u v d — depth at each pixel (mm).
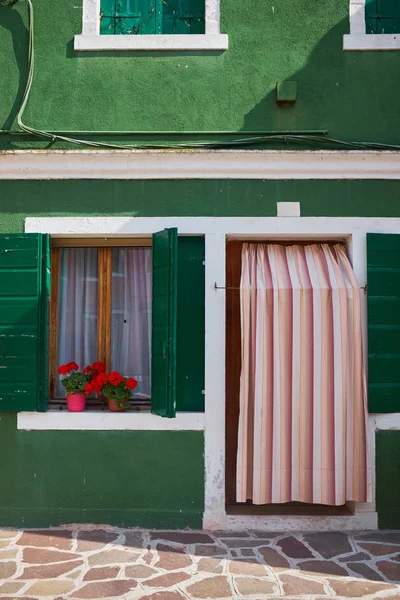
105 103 5879
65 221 5797
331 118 5871
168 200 5797
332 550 5109
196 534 5477
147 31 6070
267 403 5613
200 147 5781
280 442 5590
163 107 5863
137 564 4777
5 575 4559
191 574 4602
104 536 5398
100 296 6066
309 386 5621
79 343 6082
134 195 5801
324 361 5625
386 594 4309
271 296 5668
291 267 5859
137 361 6059
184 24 6066
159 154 5715
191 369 5801
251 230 5766
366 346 5691
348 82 5891
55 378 6047
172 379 5445
